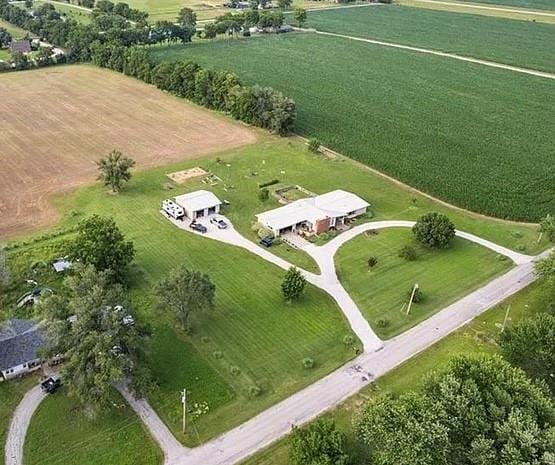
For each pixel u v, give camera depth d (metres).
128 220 106.44
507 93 197.62
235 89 158.38
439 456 54.03
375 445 58.66
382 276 93.88
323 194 118.25
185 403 66.25
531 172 134.00
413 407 58.31
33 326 75.50
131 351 66.56
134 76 195.75
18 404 66.06
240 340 78.25
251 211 111.88
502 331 76.75
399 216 113.19
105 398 61.59
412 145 147.00
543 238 107.56
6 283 82.06
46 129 148.25
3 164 127.38
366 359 76.12
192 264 94.25
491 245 104.56
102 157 132.75
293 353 76.44
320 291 89.25
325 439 57.03
